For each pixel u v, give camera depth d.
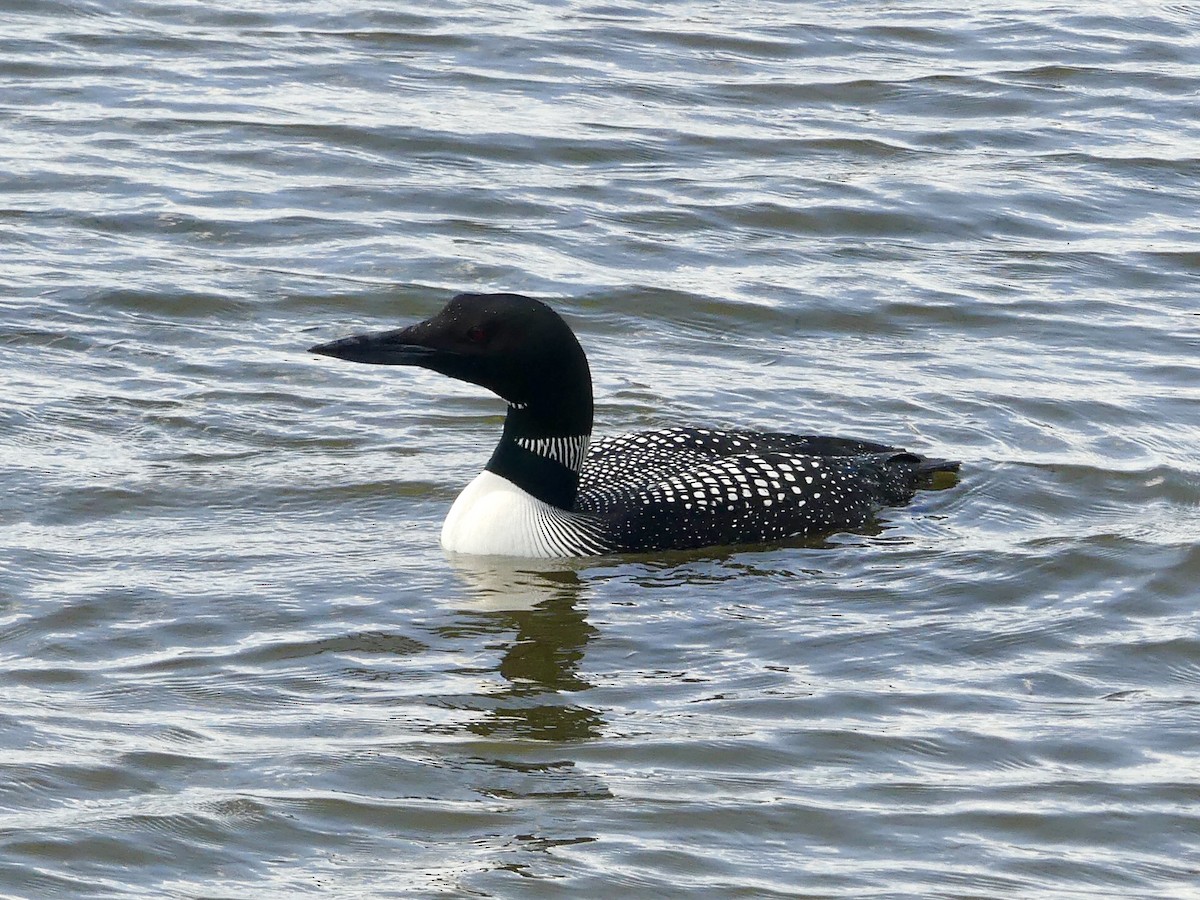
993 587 11.99
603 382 15.22
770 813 9.24
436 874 8.69
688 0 24.45
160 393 14.58
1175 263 17.77
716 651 11.09
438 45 22.64
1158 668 10.94
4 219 17.73
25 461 13.31
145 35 22.55
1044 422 14.59
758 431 14.20
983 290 17.14
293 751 9.73
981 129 20.86
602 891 8.56
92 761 9.54
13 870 8.60
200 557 12.11
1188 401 14.94
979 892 8.60
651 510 12.59
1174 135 20.78
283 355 15.41
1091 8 24.59
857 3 24.56
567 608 11.62
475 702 10.35
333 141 19.86
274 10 23.48
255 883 8.59
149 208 18.16
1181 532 12.75
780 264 17.62
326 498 13.10
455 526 12.47
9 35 22.25
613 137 20.27
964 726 10.15
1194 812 9.31
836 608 11.71
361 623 11.30
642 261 17.58
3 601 11.33
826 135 20.59
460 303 12.35
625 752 9.82
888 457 13.36
